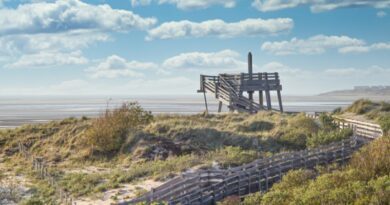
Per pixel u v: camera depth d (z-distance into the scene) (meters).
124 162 37.12
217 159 34.94
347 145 36.72
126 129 42.06
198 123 45.66
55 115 139.38
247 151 37.62
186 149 38.38
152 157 37.28
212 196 26.45
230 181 27.75
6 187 30.94
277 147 39.97
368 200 18.30
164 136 40.75
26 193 30.12
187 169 32.62
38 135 46.72
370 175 23.02
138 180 31.30
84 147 41.03
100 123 42.16
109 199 27.56
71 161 38.81
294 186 24.58
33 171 35.91
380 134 40.62
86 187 30.08
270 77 58.06
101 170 35.66
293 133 41.91
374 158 24.30
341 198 19.34
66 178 32.75
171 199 24.38
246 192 28.50
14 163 39.66
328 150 34.38
